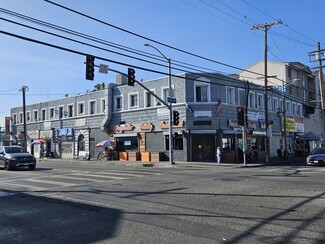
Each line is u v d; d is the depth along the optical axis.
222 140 33.69
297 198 10.34
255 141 39.16
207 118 32.91
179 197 10.79
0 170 22.47
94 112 42.72
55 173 19.88
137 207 9.30
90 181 15.63
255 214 8.24
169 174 18.94
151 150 35.72
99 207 9.42
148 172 20.50
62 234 6.79
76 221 7.88
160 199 10.47
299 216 7.98
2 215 8.62
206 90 33.62
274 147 43.38
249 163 30.42
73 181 15.67
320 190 11.91
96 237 6.54
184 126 32.97
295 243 5.96
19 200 10.79
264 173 19.30
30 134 53.06
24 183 15.09
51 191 12.60
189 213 8.44
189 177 17.03
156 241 6.18
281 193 11.33
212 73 33.72
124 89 38.88
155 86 35.78
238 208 8.96
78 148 44.47
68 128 45.78
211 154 33.19
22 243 6.23
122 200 10.42
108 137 40.19
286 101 47.72
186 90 33.12
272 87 44.06
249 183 14.13
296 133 49.22
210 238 6.30
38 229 7.21
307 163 27.72
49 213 8.80
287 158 36.59
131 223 7.55
